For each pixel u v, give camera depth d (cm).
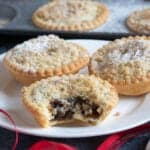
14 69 42
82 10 60
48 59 43
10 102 40
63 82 39
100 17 58
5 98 41
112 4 63
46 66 42
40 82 39
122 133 36
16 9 62
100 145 35
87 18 59
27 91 38
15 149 35
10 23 59
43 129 36
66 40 47
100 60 43
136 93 40
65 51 44
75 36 51
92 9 60
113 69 41
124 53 43
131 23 56
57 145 34
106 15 59
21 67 42
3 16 62
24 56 43
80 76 39
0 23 60
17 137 36
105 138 36
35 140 36
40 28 57
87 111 37
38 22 58
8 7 63
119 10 61
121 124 36
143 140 36
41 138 36
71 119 37
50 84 39
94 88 38
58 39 46
